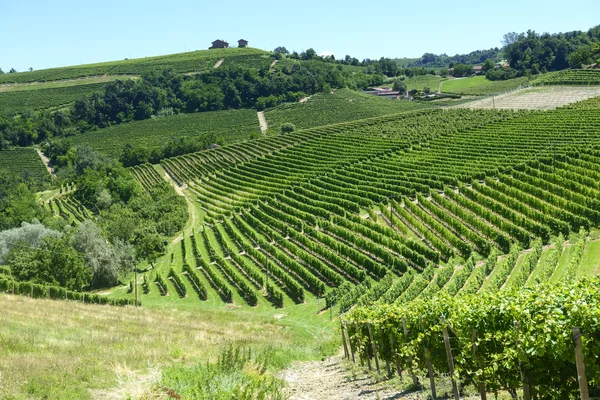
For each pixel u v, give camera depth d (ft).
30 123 530.68
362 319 63.10
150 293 195.31
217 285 186.50
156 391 42.45
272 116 556.92
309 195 243.40
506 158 230.27
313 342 99.96
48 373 47.98
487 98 425.28
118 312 122.21
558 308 32.42
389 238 173.58
